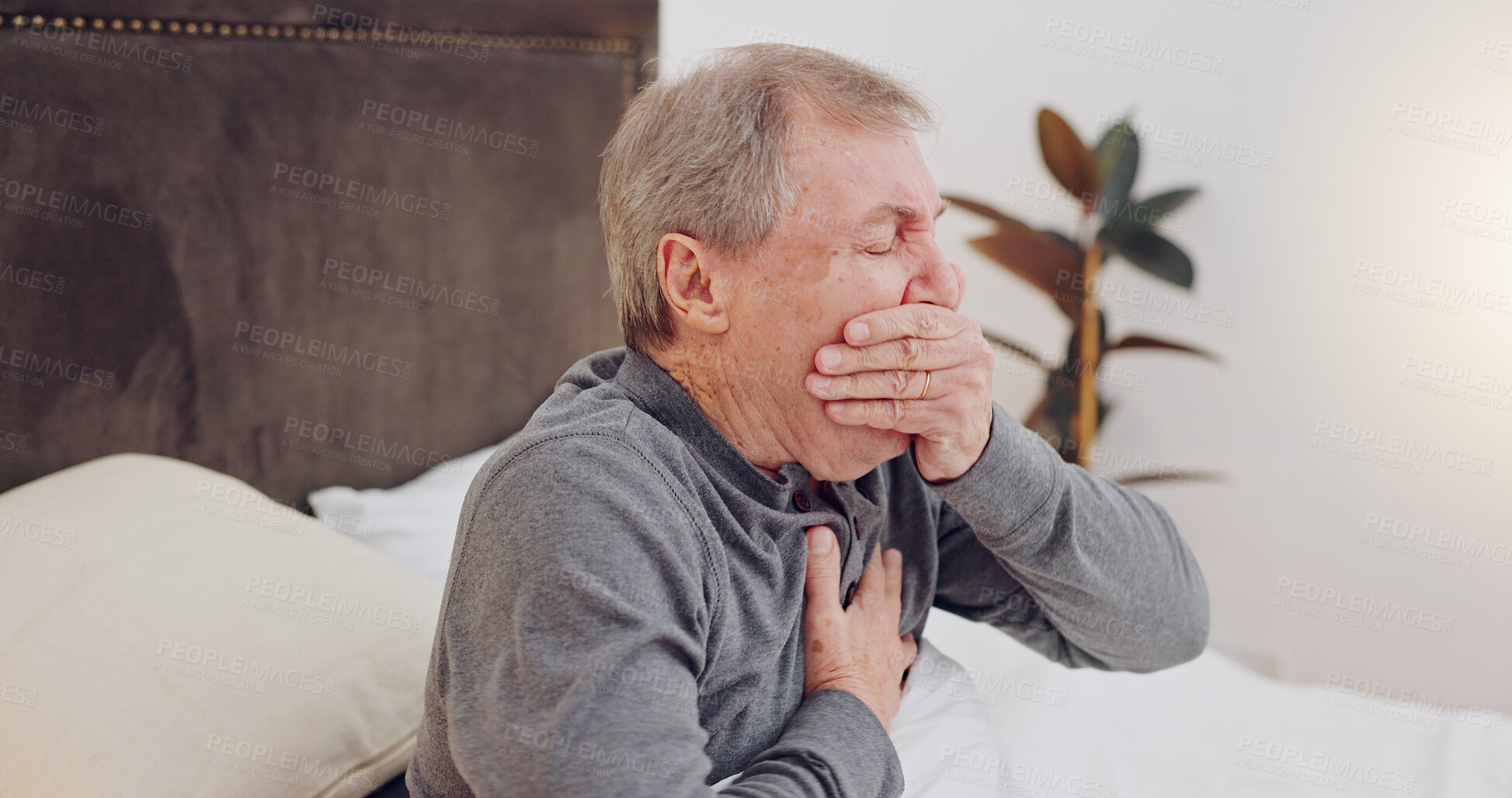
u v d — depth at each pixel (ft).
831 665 2.56
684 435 2.45
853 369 2.29
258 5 4.15
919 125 2.39
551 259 5.76
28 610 2.70
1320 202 6.71
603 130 5.88
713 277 2.33
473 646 2.11
